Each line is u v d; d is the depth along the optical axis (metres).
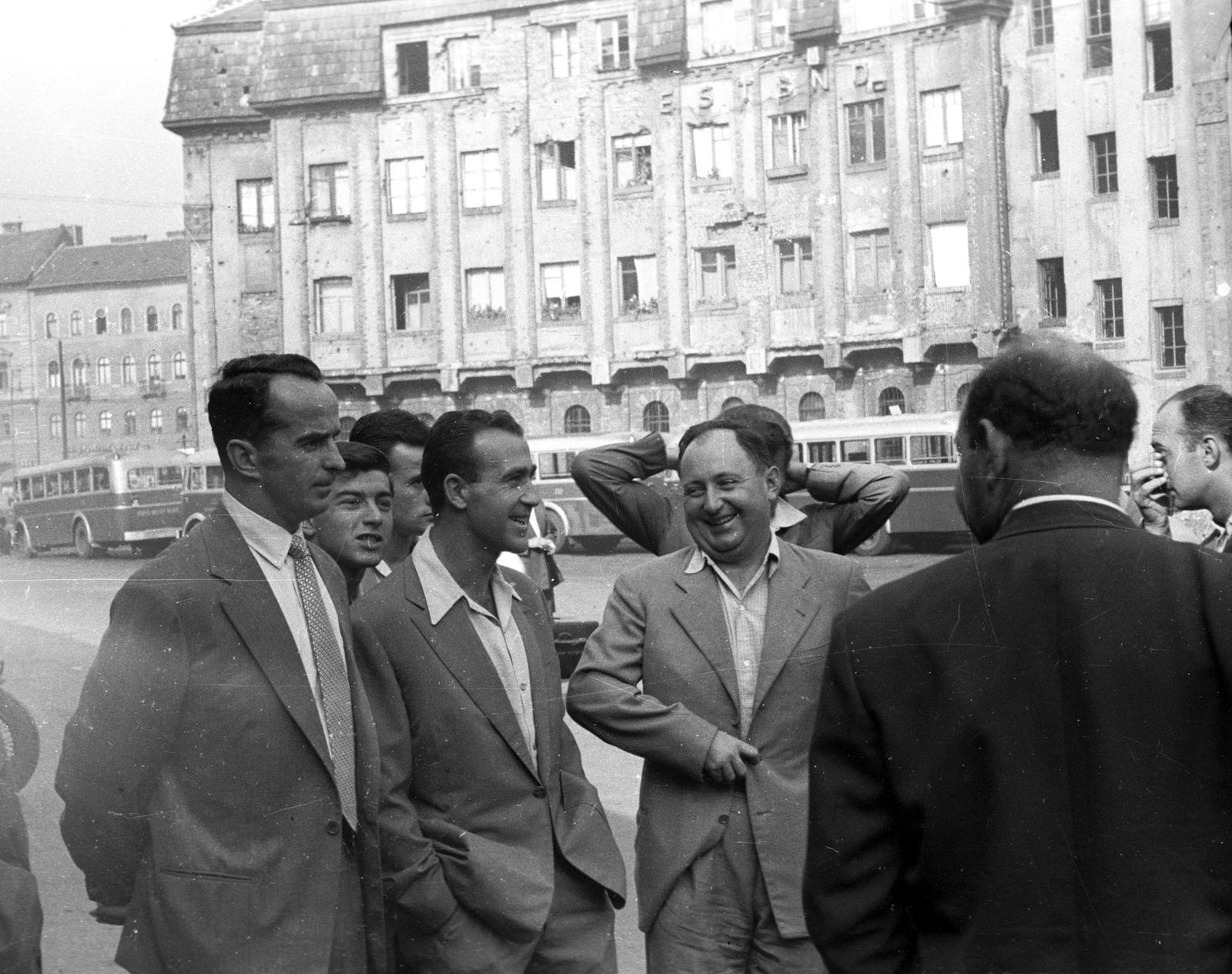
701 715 2.87
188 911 2.32
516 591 2.99
